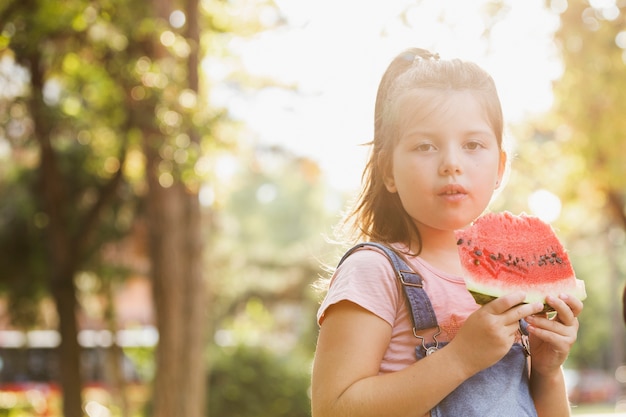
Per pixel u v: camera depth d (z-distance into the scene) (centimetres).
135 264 2012
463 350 192
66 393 1438
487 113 211
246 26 1348
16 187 1762
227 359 1866
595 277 5006
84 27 1134
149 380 2083
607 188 1725
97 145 1530
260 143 2056
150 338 2678
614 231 3117
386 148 219
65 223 1468
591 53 1481
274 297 3247
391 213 225
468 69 215
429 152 208
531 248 209
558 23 1491
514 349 212
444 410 200
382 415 192
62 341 1446
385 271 207
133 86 1173
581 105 1561
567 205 1841
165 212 1180
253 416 1838
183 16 1181
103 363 2366
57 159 1451
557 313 205
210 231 2355
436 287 210
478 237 206
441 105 207
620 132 1558
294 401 1867
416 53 237
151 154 1175
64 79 1339
